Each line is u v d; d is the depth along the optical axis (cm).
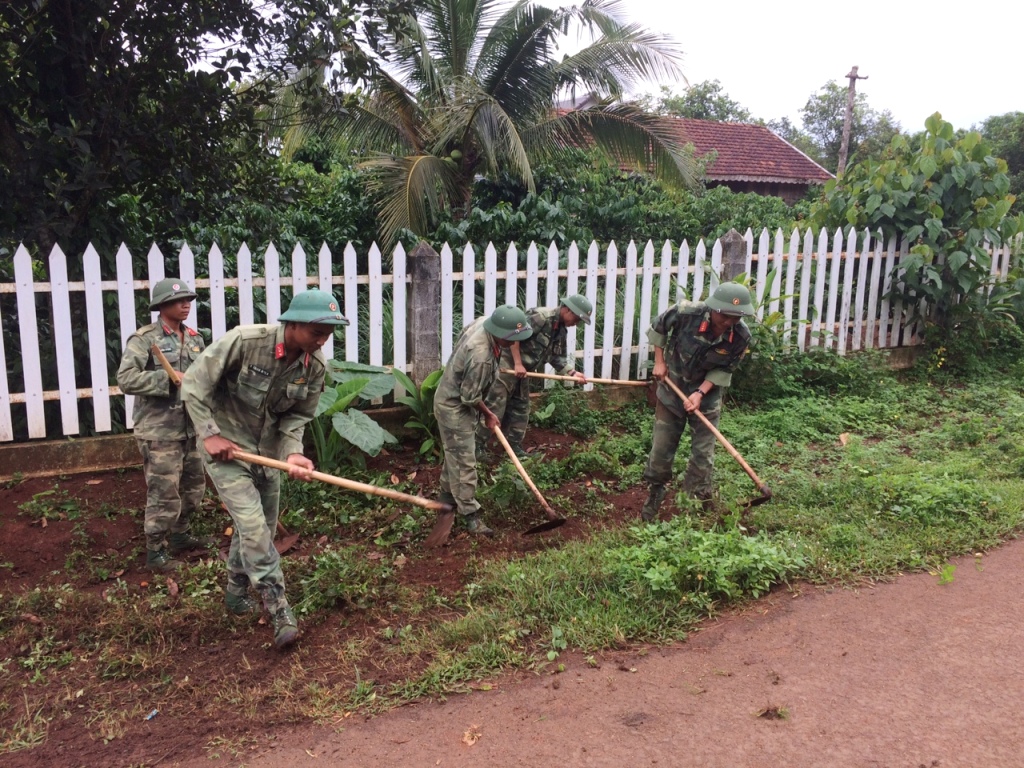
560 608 397
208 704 336
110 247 638
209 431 359
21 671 363
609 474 628
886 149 1005
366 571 439
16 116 596
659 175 1189
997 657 359
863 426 736
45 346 622
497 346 489
